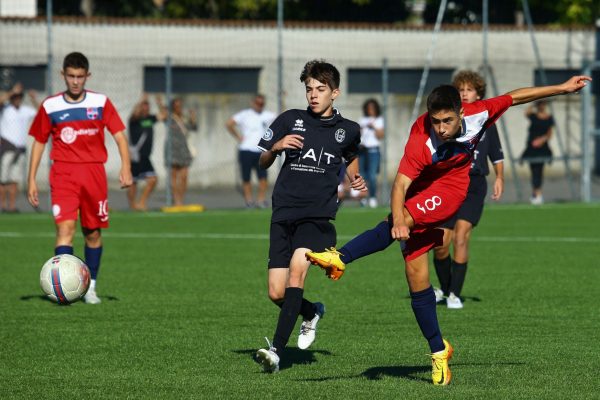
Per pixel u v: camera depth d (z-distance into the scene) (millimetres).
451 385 19719
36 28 79438
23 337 25125
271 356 19891
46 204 70688
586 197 72000
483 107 19422
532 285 34500
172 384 19953
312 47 84750
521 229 54375
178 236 51500
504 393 18969
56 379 20438
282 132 21719
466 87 29438
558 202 72062
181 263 40875
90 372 21125
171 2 96125
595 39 88250
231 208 68750
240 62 83938
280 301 21734
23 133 64438
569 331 25953
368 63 85688
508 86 87188
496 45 87000
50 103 30109
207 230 54469
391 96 88812
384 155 68875
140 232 53438
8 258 42312
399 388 19438
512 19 98375
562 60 88000
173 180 67750
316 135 21531
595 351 23266
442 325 26906
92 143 30266
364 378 20484
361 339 24984
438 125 18422
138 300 31312
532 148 70750
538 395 18797
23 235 51312
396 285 34750
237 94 86188
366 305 30344
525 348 23656
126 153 30531
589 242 48188
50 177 30375
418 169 19062
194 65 83250
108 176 80312
